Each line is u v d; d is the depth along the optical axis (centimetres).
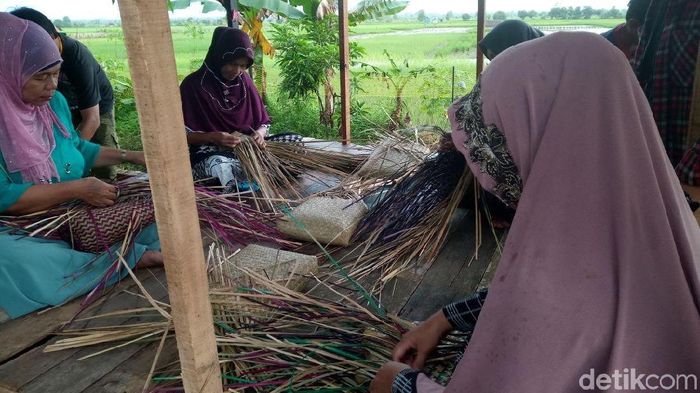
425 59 962
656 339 89
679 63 207
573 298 91
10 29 221
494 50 331
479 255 254
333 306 187
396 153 351
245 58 366
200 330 103
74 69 329
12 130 227
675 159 216
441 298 218
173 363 175
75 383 169
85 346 188
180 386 163
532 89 98
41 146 239
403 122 629
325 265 246
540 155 95
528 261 94
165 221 92
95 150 282
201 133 352
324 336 171
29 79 225
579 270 91
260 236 273
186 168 91
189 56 1088
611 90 92
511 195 109
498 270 98
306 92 707
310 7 647
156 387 164
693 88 202
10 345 190
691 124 205
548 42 99
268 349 164
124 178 376
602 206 91
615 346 88
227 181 334
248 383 153
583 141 92
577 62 95
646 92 230
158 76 82
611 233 91
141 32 79
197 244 97
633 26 258
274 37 706
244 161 341
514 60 101
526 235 94
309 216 270
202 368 106
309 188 342
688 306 88
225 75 371
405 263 243
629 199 90
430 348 148
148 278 237
